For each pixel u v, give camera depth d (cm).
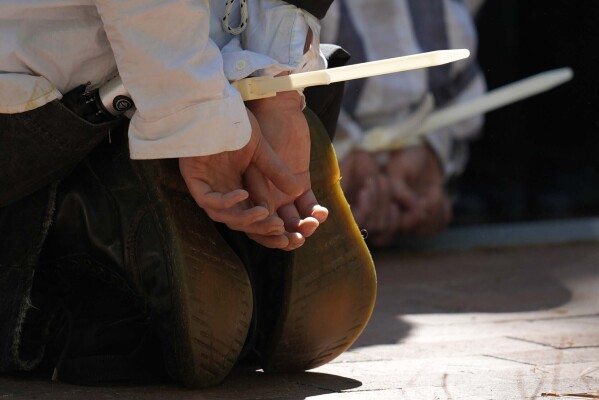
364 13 1373
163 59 511
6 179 566
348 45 1350
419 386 587
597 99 2134
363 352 726
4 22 538
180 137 516
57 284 616
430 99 1387
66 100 545
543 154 2119
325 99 656
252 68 547
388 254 1462
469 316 923
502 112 1973
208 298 549
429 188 1452
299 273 588
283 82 541
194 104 514
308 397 550
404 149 1412
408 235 1595
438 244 1558
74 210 594
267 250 614
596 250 1494
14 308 583
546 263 1352
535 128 2117
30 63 538
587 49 2120
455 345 755
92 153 592
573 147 2155
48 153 555
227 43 584
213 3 589
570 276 1219
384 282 1181
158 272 561
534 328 847
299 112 574
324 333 607
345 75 531
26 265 587
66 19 541
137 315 593
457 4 1465
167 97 515
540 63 2131
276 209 553
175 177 556
